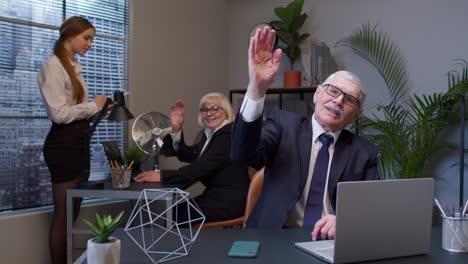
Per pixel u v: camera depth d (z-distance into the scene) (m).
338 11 3.97
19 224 2.64
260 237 1.33
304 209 1.65
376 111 3.79
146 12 3.56
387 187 1.12
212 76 4.30
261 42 1.37
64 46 2.53
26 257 2.68
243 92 4.16
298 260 1.10
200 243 1.26
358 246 1.09
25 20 2.78
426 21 3.56
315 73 3.73
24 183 2.79
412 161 3.23
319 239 1.30
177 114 3.07
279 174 1.65
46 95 2.44
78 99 2.55
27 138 2.80
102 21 3.28
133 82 3.45
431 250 1.22
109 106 2.52
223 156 2.62
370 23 3.81
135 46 3.46
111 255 0.97
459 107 3.32
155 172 2.69
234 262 1.08
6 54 2.68
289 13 3.89
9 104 2.70
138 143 2.82
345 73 1.70
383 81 3.77
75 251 2.66
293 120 1.75
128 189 2.34
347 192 1.07
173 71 3.83
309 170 1.66
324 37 4.05
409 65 3.64
